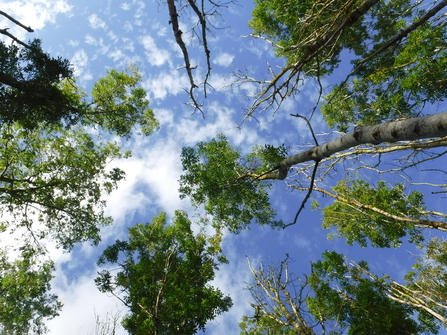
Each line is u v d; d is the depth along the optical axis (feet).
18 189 42.32
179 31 12.84
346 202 31.53
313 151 17.49
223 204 38.50
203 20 12.63
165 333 42.52
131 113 51.08
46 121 38.81
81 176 47.09
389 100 38.09
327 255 41.96
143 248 51.75
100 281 44.45
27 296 50.88
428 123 10.30
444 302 39.29
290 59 40.96
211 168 37.09
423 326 38.65
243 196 38.37
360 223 46.91
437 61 31.04
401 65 33.88
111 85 50.96
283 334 33.40
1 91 32.30
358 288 38.70
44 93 34.30
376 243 46.19
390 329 35.01
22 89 32.89
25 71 33.04
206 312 42.42
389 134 11.95
